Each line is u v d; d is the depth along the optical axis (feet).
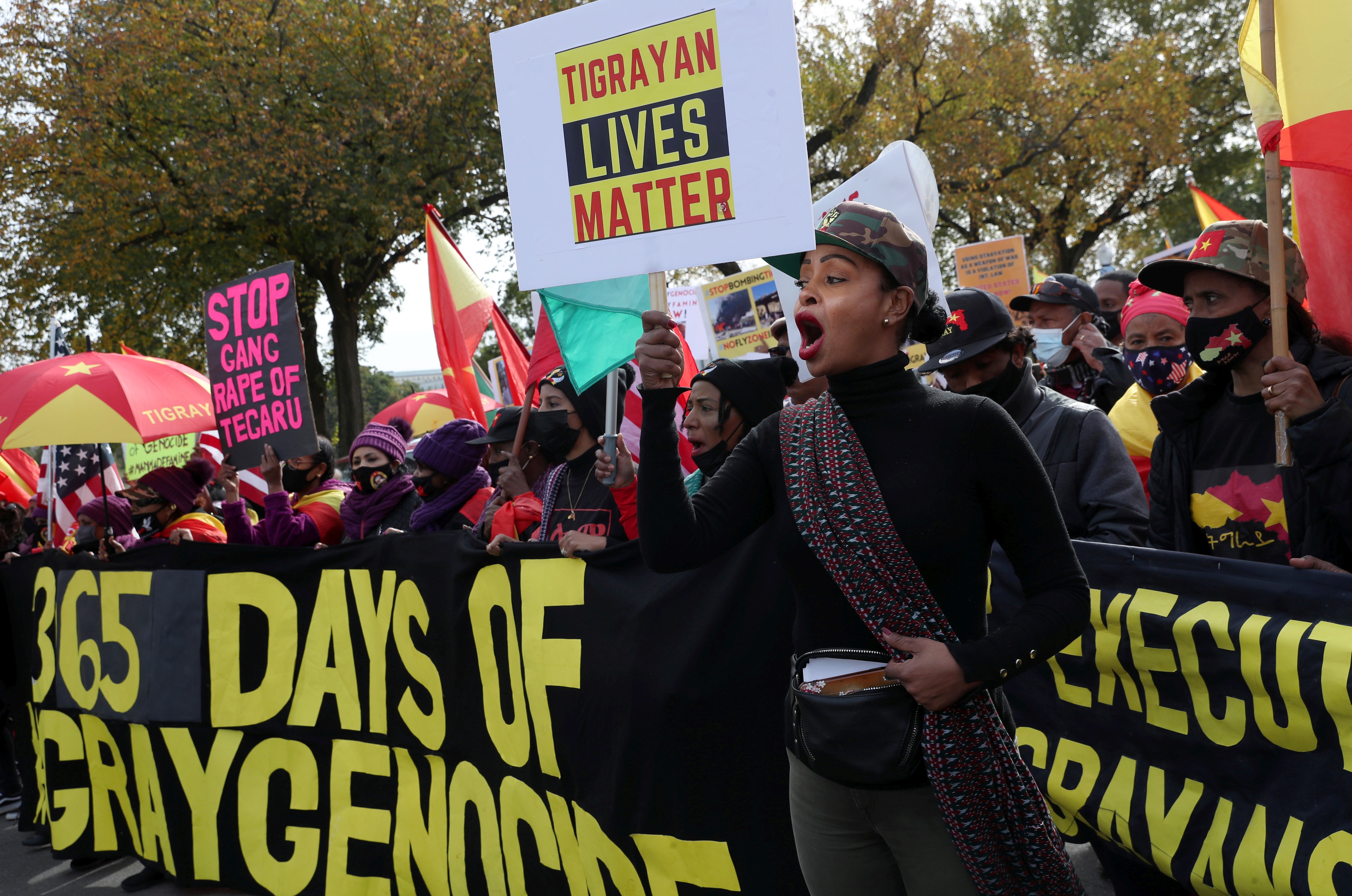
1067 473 9.00
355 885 10.57
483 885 9.48
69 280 58.80
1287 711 6.38
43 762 14.12
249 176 53.31
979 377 9.44
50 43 56.65
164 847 12.33
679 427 11.14
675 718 7.76
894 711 5.06
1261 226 7.28
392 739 10.37
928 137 64.49
